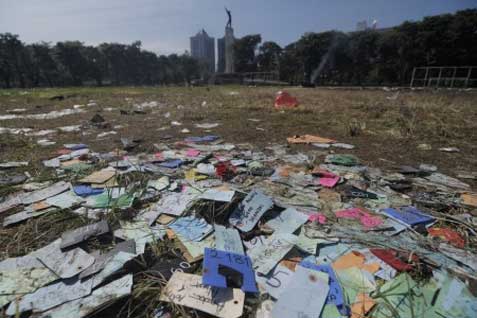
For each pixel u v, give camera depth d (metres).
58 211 2.17
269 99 10.95
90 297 1.37
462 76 23.80
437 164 3.47
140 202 2.32
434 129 5.34
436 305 1.35
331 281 1.50
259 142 4.49
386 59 29.00
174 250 1.75
